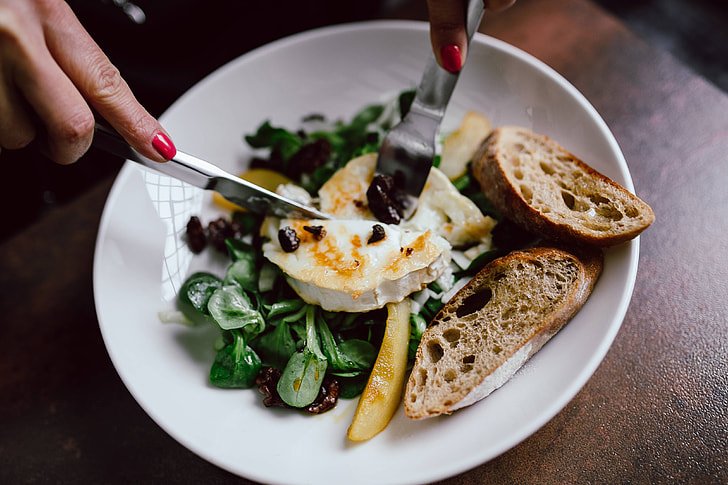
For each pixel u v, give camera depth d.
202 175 0.30
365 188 0.34
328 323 0.32
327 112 0.40
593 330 0.27
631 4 0.54
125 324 0.32
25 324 0.37
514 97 0.37
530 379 0.27
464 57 0.30
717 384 0.28
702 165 0.35
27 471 0.32
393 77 0.40
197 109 0.39
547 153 0.33
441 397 0.27
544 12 0.44
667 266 0.32
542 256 0.29
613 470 0.27
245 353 0.30
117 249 0.34
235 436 0.28
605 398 0.29
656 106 0.38
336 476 0.26
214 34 0.51
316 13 0.51
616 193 0.30
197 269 0.35
